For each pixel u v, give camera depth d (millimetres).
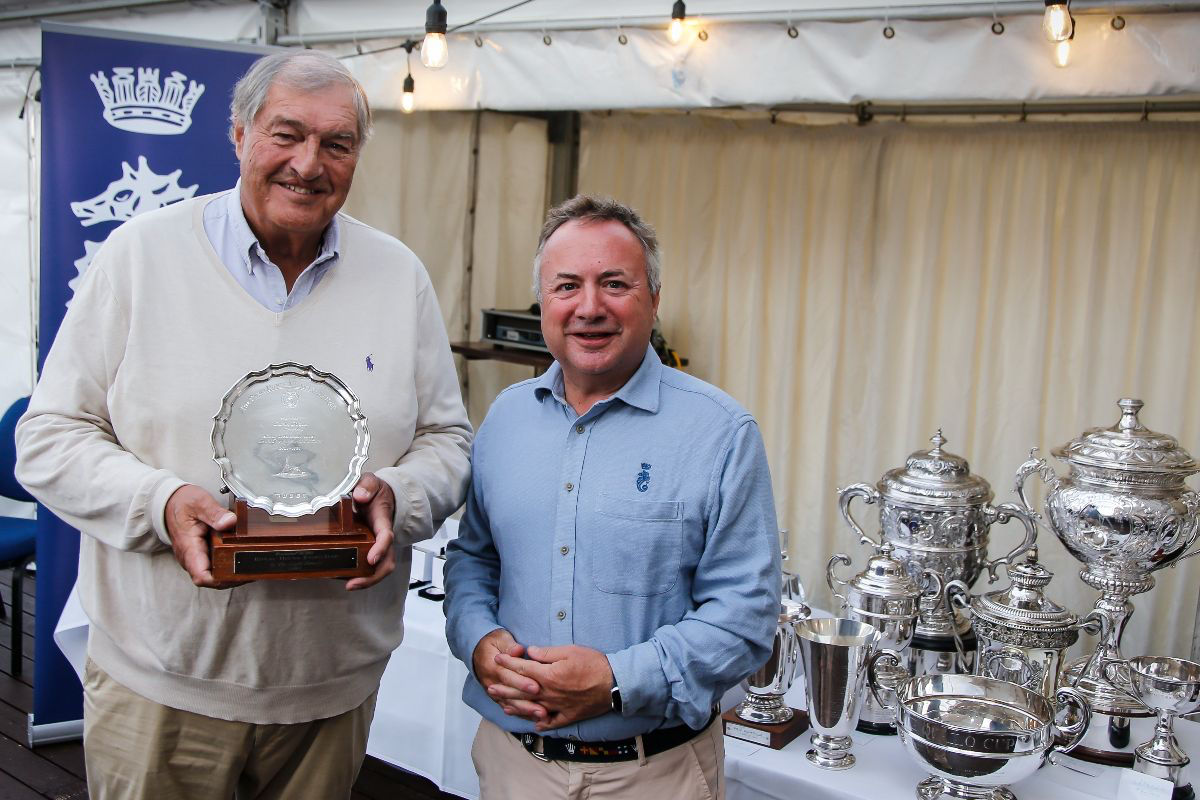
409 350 1784
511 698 1604
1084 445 2248
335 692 1753
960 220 3707
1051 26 2424
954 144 3697
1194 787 1992
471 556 1869
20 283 4918
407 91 3561
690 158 4211
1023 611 2127
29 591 4734
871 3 2814
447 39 3541
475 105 3496
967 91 2703
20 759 3236
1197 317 3373
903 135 3781
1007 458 3707
